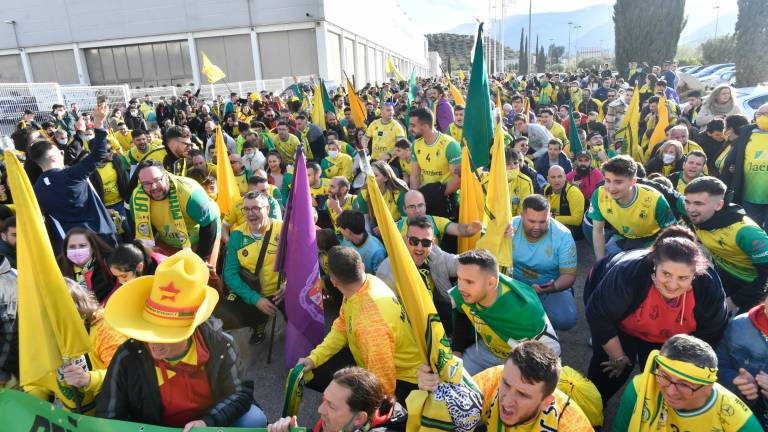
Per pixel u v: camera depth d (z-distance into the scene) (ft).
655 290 9.28
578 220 19.11
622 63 92.63
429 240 11.91
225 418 7.47
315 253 11.88
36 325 6.81
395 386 9.77
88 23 110.93
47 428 7.00
